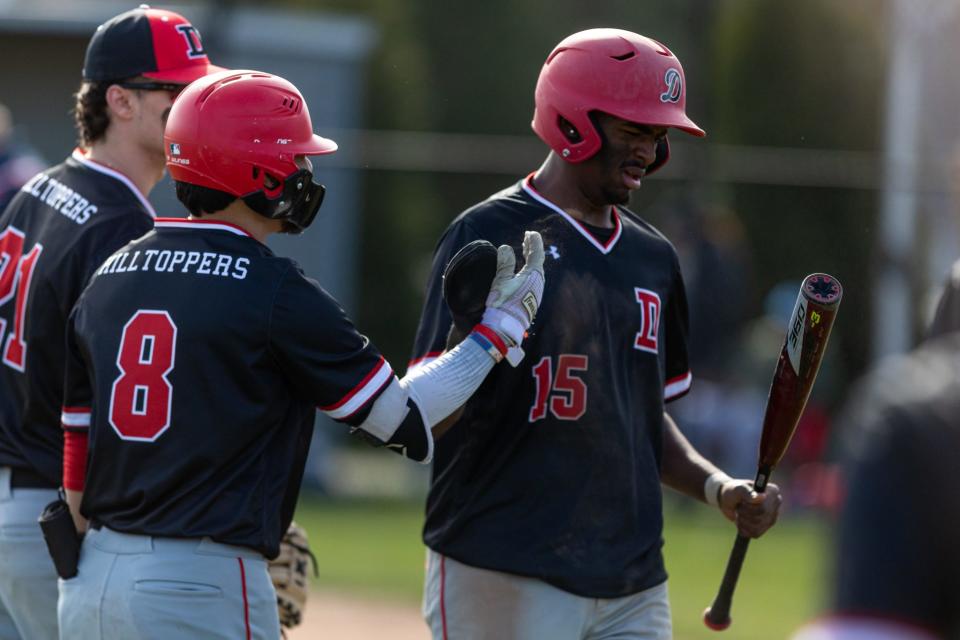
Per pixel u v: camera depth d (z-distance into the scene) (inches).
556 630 527.2
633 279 552.7
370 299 2640.3
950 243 1524.4
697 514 1465.3
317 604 1040.2
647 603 552.7
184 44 584.1
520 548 528.4
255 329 469.7
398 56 3088.1
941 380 276.5
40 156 1686.8
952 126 1633.9
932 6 1628.9
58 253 562.6
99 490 484.7
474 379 496.7
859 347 1635.1
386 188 2669.8
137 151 583.5
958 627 270.2
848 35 2342.5
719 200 1892.2
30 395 569.3
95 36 586.9
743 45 2356.1
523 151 2679.6
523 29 3408.0
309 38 1700.3
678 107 539.5
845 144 2330.2
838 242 1825.8
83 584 485.1
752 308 1947.6
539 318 532.4
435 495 552.7
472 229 548.4
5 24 1662.2
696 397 1524.4
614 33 544.4
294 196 488.4
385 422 480.1
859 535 271.1
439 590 548.4
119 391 477.1
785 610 1035.3
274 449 483.2
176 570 467.2
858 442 278.1
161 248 489.1
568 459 532.1
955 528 266.1
